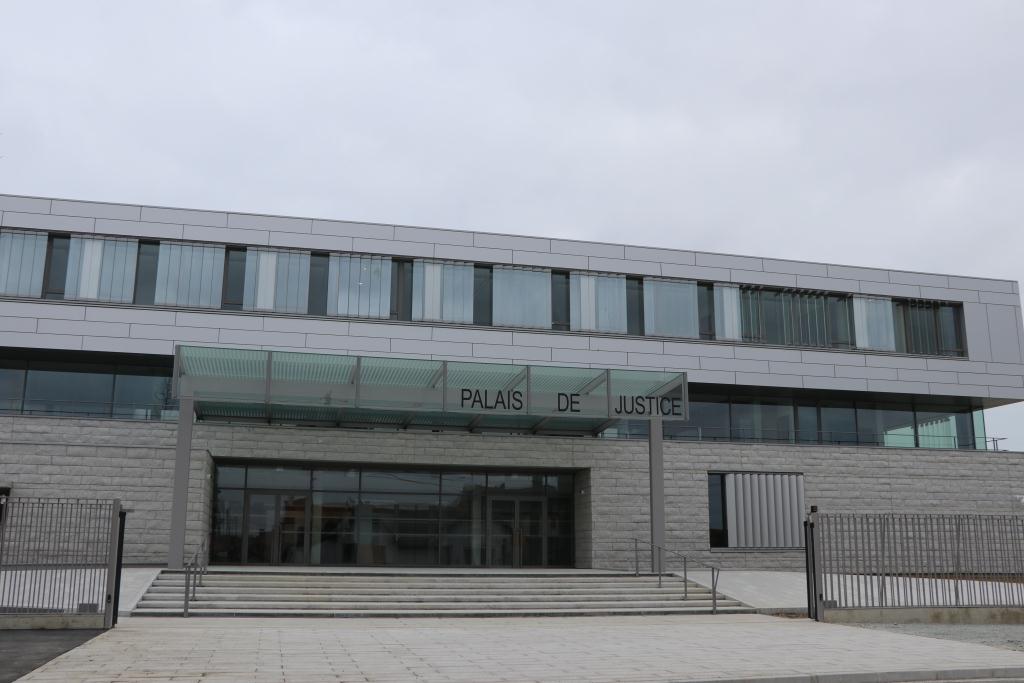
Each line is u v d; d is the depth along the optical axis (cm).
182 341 2806
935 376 3312
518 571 2486
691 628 1644
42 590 1505
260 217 2958
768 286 3272
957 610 1769
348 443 2642
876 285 3356
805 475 3008
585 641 1400
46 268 2778
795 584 2341
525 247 3128
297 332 2902
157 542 2456
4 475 2438
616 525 2758
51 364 2789
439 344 2997
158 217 2881
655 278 3200
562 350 3077
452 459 2700
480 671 1066
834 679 1053
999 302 3441
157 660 1120
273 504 2667
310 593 1998
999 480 3183
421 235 3062
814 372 3222
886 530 1848
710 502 2930
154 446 2506
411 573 2244
